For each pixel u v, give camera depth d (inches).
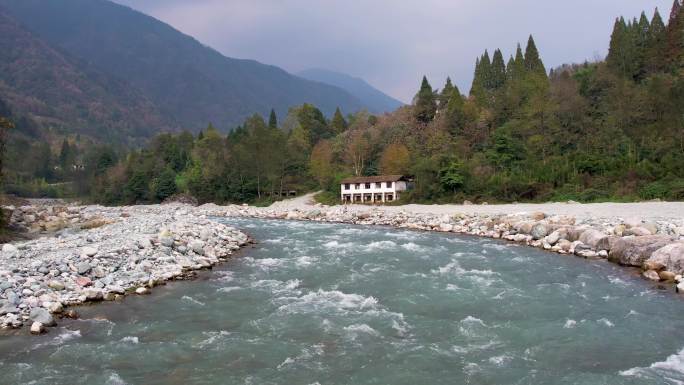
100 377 449.1
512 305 681.6
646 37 3978.8
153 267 876.6
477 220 1644.9
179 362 484.4
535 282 817.5
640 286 777.6
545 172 2486.5
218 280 844.6
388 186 3083.2
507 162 2913.4
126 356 497.7
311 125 5177.2
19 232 1605.6
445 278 853.8
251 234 1563.7
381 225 1878.7
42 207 2930.6
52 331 566.9
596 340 544.7
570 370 466.9
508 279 842.8
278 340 546.9
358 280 843.4
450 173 2664.9
